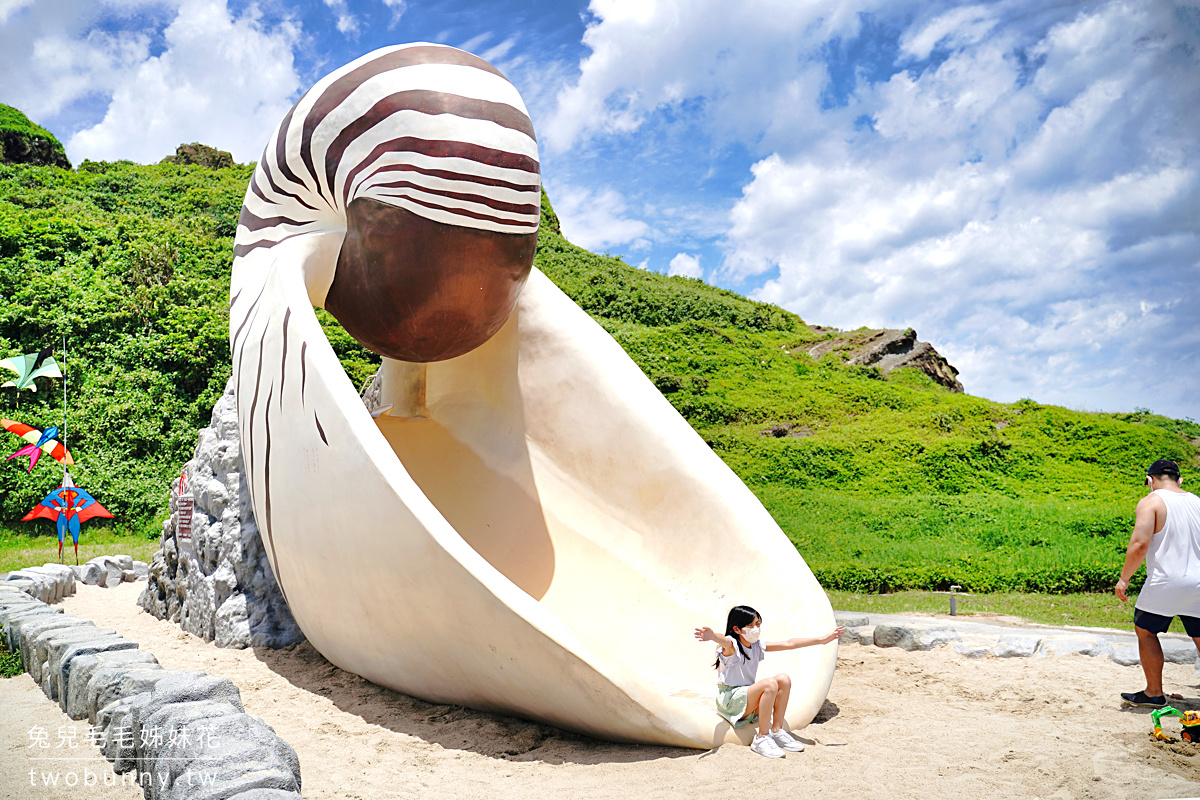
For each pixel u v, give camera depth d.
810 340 34.19
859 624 8.11
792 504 18.22
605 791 3.96
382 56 6.20
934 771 4.18
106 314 20.27
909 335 33.12
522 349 7.88
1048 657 6.81
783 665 5.55
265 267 6.73
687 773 4.16
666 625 6.38
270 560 6.48
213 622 7.31
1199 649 5.20
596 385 7.45
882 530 16.02
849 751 4.52
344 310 6.55
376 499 4.88
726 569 6.39
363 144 6.02
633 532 7.06
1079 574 11.48
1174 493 5.27
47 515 11.37
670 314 35.25
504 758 4.54
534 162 6.20
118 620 8.49
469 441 8.11
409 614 4.94
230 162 44.34
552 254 39.62
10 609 7.11
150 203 33.66
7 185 31.25
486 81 6.09
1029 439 23.33
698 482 6.76
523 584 7.19
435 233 5.91
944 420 24.11
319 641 6.21
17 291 20.75
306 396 5.43
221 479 7.73
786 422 25.58
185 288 22.56
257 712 5.41
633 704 4.43
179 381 19.89
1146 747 4.55
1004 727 5.00
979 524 15.99
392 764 4.43
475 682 4.98
